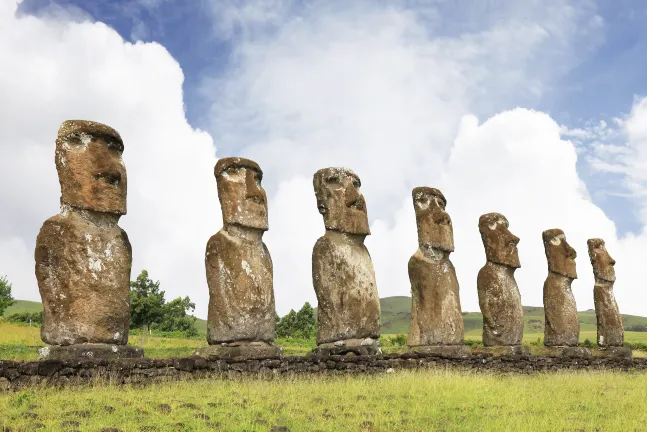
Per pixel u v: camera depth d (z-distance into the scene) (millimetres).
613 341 28219
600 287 28812
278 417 10773
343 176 18719
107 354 13297
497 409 12742
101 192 13953
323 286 17922
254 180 16734
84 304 13320
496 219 22953
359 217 18562
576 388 16969
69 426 9266
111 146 14398
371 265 18703
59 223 13414
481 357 20203
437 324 20047
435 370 17812
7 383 11281
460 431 10711
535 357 22078
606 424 11656
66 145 13852
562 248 25797
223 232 16203
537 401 14023
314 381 14859
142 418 10016
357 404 12344
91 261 13555
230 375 14344
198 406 11086
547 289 25578
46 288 13203
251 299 15836
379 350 18172
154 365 13172
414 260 20641
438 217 20859
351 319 17797
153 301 37031
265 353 15508
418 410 12062
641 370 26547
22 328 27656
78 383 12047
